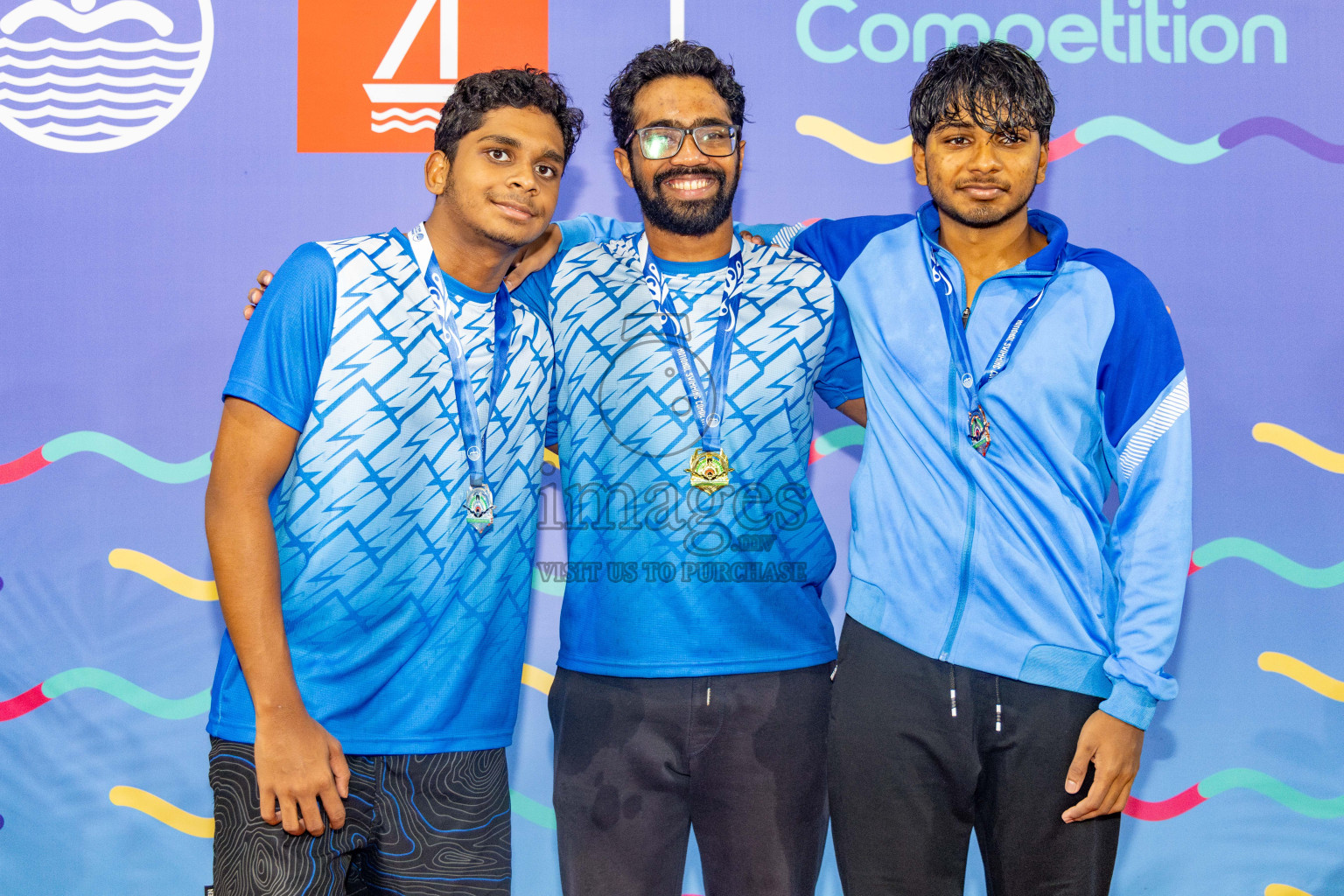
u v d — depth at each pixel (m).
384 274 1.40
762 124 2.05
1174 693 1.36
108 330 2.04
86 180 2.05
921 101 1.48
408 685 1.39
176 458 2.03
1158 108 2.05
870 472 1.53
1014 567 1.43
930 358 1.48
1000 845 1.45
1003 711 1.42
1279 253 2.05
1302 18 2.07
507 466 1.47
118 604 2.02
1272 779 2.01
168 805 2.00
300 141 2.05
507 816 1.52
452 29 2.05
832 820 1.51
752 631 1.48
